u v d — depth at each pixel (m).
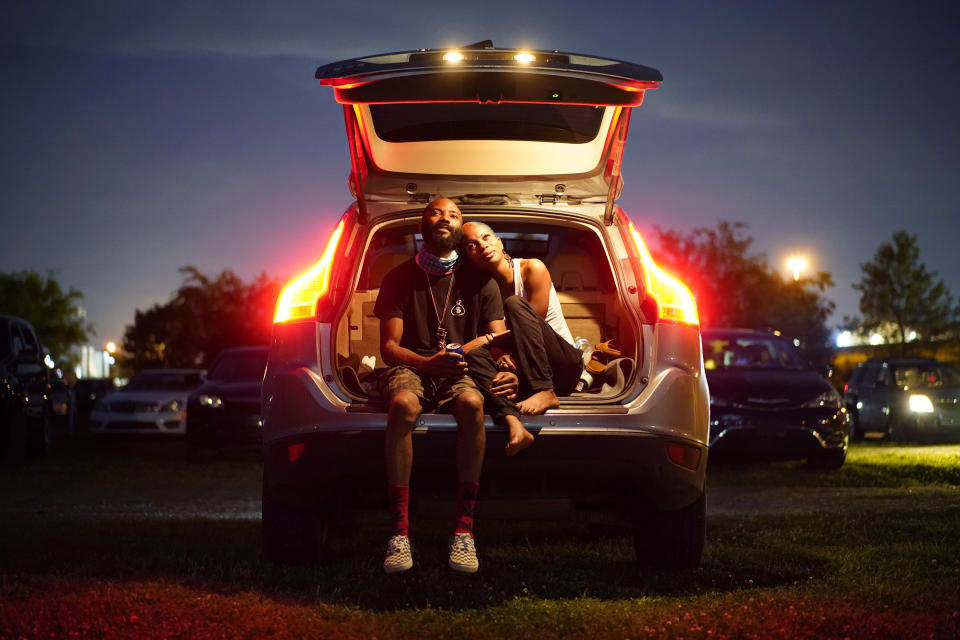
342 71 4.93
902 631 3.88
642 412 4.82
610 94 5.12
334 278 5.12
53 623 4.03
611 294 6.11
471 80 5.03
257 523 7.49
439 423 4.70
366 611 4.41
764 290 49.47
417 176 5.89
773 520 7.38
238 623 4.10
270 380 5.00
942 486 10.29
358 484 5.11
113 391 21.58
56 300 81.69
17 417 14.69
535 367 4.84
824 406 12.45
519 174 5.91
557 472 4.81
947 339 47.53
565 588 4.86
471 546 4.64
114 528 7.08
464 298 5.07
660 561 5.31
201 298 64.38
